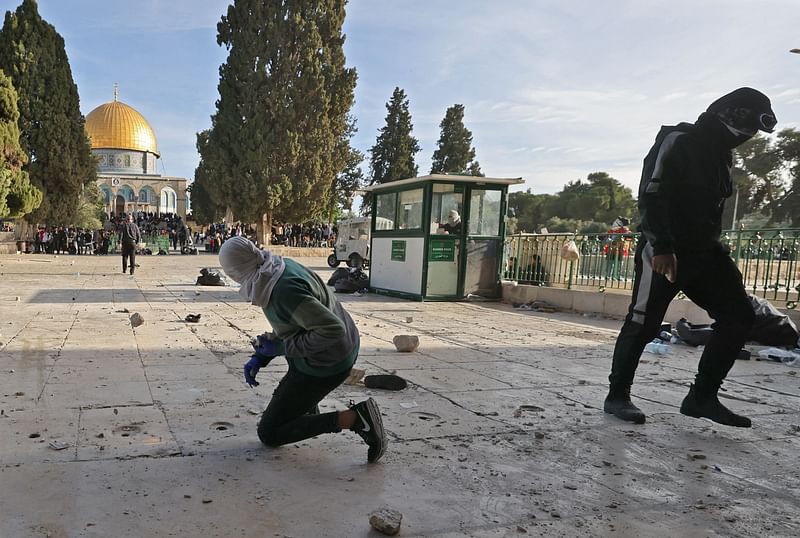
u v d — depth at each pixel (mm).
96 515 2264
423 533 2221
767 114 3412
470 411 3900
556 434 3480
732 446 3367
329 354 2750
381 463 2920
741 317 3602
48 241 29766
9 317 7691
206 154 34688
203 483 2602
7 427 3248
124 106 83812
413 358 5730
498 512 2422
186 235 34562
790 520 2443
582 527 2318
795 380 5191
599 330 8312
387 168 55469
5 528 2139
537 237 11680
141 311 8711
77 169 29781
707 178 3514
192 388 4234
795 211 57000
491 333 7684
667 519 2416
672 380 5105
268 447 3068
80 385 4219
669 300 3744
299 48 33562
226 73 34000
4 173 22578
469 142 59344
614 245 10109
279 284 2639
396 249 12586
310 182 35000
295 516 2320
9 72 27719
